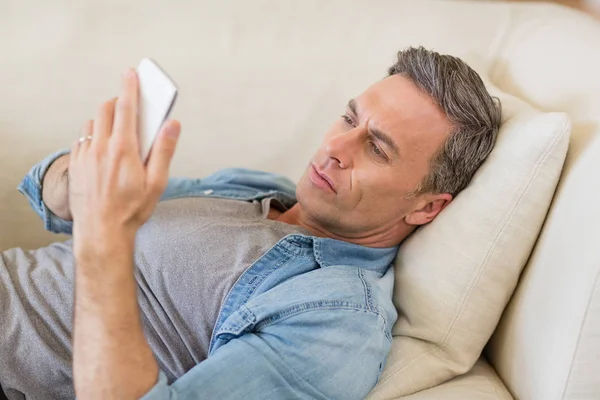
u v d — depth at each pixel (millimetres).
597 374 884
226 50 1442
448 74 1106
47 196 1204
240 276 1055
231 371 875
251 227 1140
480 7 1509
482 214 1040
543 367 933
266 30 1465
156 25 1433
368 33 1474
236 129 1458
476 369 1103
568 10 1473
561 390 897
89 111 1404
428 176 1108
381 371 1028
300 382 912
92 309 801
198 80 1435
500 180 1035
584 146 983
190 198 1240
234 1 1466
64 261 1154
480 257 1031
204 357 1052
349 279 1047
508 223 1016
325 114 1464
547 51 1264
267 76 1452
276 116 1462
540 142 999
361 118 1131
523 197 1007
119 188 769
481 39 1454
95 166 774
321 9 1484
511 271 1031
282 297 991
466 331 1050
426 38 1461
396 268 1169
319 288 1006
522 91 1266
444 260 1065
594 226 885
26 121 1387
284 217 1274
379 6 1495
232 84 1443
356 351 961
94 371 799
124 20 1422
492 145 1096
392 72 1194
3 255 1172
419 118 1092
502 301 1048
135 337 811
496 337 1100
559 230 964
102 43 1409
